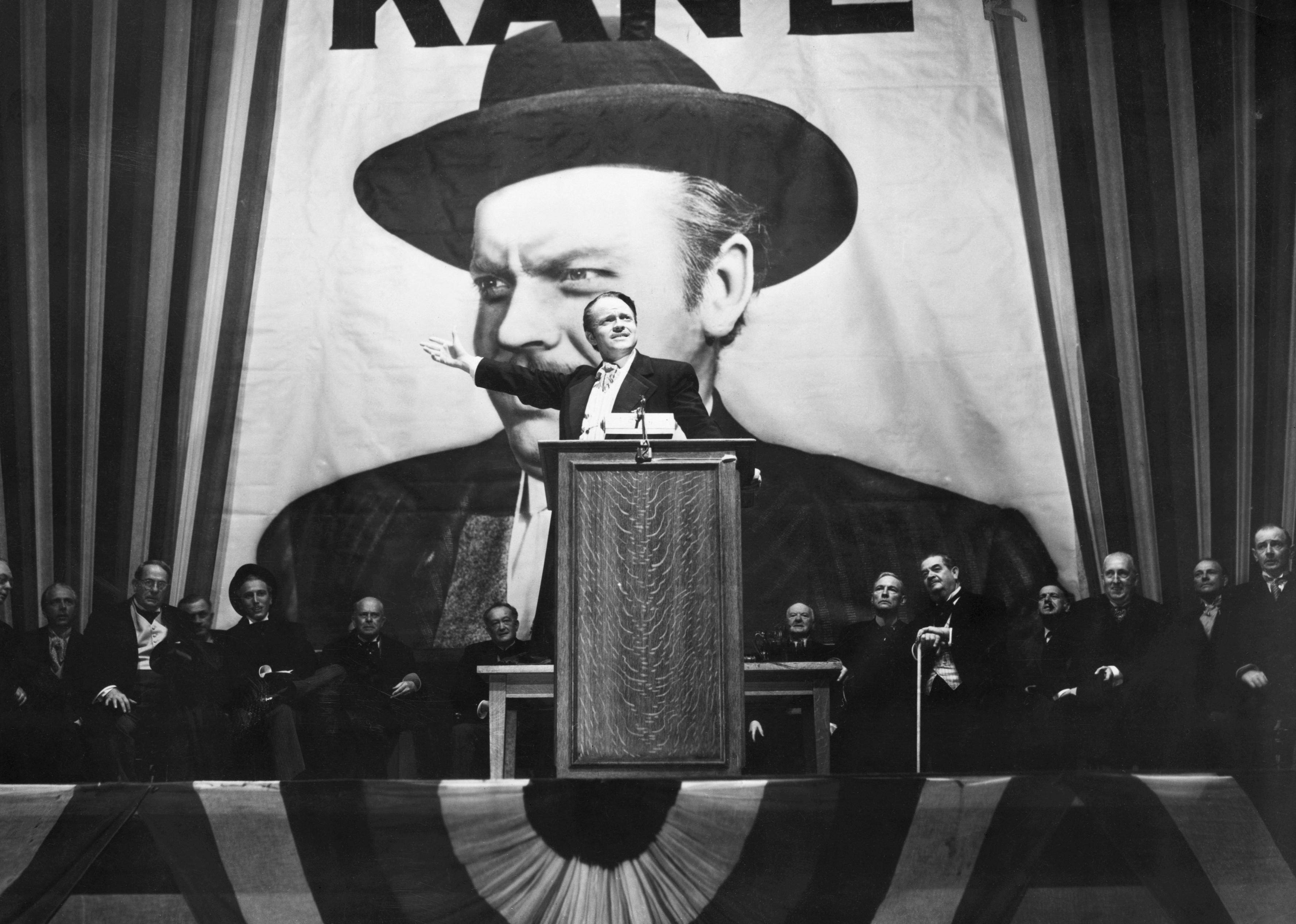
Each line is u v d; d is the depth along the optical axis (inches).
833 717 238.8
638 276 289.0
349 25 297.3
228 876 168.2
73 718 238.1
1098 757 234.8
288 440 283.0
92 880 171.6
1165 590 270.1
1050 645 253.9
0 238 285.6
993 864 166.7
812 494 279.0
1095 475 275.6
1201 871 168.2
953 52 293.3
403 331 287.7
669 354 286.2
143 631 261.4
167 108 292.8
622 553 154.3
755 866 164.1
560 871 164.9
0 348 281.6
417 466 282.5
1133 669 246.5
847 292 287.0
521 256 290.4
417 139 294.2
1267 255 279.9
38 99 291.1
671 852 164.2
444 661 268.4
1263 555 253.6
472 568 278.5
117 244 287.4
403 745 246.5
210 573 276.8
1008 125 290.2
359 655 257.6
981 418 279.9
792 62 294.8
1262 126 284.5
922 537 276.2
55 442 279.0
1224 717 231.9
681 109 294.4
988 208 287.6
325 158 293.4
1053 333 281.7
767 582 275.4
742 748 152.3
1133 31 291.1
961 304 284.5
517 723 228.8
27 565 273.7
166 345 284.7
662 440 155.4
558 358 286.7
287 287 288.7
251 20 296.4
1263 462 272.5
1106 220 284.8
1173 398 277.1
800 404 283.1
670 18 296.4
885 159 290.7
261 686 232.2
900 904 165.0
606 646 153.2
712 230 290.0
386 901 167.2
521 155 293.7
